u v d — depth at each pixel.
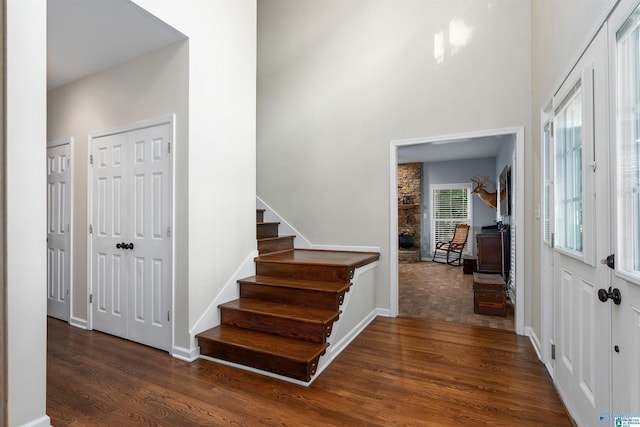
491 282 3.69
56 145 3.43
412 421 1.74
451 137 3.33
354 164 3.82
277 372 2.22
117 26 2.33
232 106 2.93
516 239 3.06
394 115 3.61
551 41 2.22
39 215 1.63
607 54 1.34
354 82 3.84
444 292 4.78
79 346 2.72
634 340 1.17
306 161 4.11
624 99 1.24
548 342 2.37
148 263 2.72
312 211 4.05
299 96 4.16
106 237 3.02
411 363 2.43
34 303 1.60
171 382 2.14
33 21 1.62
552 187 2.17
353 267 2.95
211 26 2.70
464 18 3.30
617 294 1.28
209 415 1.79
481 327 3.23
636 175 1.18
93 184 3.11
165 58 2.61
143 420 1.74
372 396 1.98
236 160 2.98
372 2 3.76
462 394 2.00
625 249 1.23
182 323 2.51
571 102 1.82
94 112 3.09
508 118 3.09
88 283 3.12
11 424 1.51
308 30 4.13
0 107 1.52
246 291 2.98
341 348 2.67
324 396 1.98
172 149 2.56
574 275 1.77
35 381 1.60
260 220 4.12
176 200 2.54
